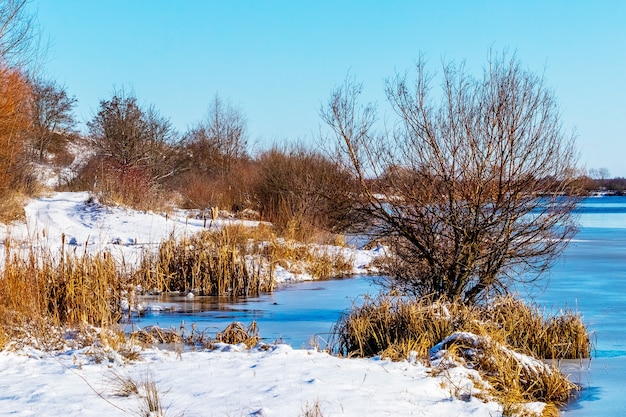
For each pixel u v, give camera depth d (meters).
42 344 9.56
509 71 12.53
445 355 8.86
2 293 10.61
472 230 12.42
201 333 11.73
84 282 13.11
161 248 19.28
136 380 7.47
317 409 6.17
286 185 29.12
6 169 23.36
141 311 15.23
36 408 6.29
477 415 6.73
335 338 11.89
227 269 18.34
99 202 28.84
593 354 11.32
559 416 8.13
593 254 26.77
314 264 21.98
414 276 13.17
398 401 6.88
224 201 33.69
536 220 12.49
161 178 39.53
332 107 13.27
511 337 11.11
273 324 13.67
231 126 49.69
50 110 50.12
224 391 7.00
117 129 37.34
